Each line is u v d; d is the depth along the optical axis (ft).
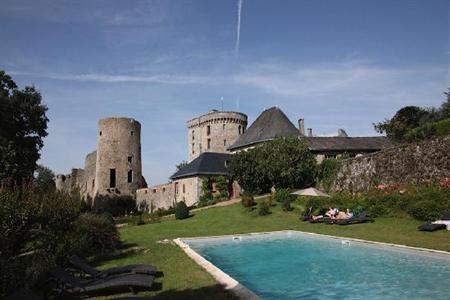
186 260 43.88
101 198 190.90
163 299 28.09
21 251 46.06
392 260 44.78
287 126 170.91
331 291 33.94
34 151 120.47
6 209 39.96
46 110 127.34
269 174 126.52
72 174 246.27
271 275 41.27
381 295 31.91
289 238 68.49
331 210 84.12
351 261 46.03
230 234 74.79
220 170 154.71
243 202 108.78
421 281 35.32
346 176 114.93
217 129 231.30
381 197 80.23
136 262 44.27
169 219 114.42
